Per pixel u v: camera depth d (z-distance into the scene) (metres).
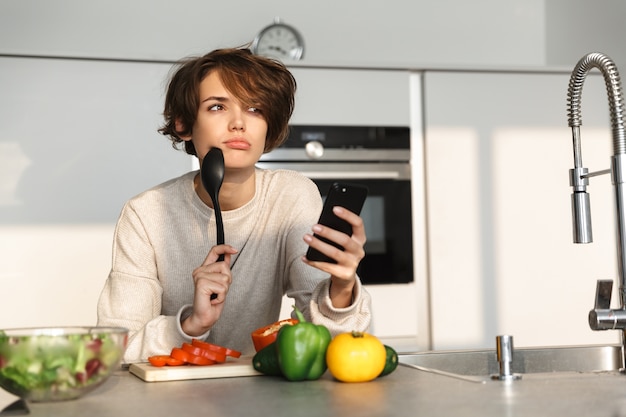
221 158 1.60
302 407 1.09
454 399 1.13
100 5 3.67
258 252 1.89
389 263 3.35
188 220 1.86
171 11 3.73
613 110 1.59
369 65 3.37
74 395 1.18
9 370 1.15
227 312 1.89
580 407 1.06
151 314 1.84
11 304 3.07
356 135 3.36
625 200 1.58
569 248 3.48
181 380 1.38
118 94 3.19
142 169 3.20
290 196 1.90
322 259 1.48
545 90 3.49
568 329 3.47
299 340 1.32
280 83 1.73
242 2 3.79
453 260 3.39
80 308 3.12
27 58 3.12
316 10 3.87
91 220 3.14
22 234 3.09
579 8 3.84
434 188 3.39
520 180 3.46
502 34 4.06
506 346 1.37
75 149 3.14
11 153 3.10
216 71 1.67
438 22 3.99
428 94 3.40
